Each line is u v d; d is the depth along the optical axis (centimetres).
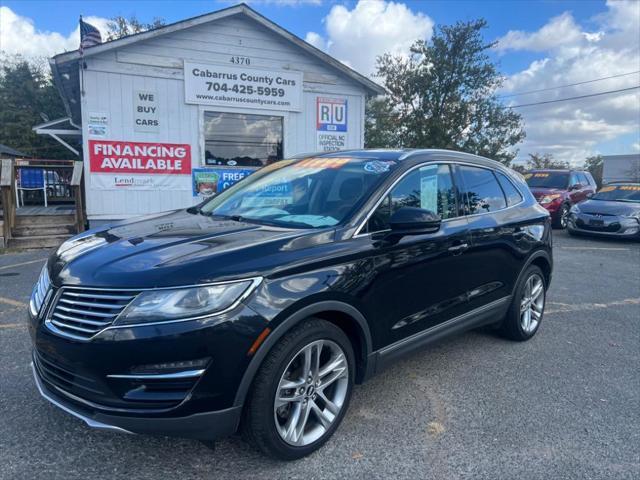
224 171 1098
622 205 1237
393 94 3416
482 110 3356
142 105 1009
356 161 372
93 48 938
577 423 318
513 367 408
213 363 228
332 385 289
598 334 503
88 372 229
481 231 394
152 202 1043
